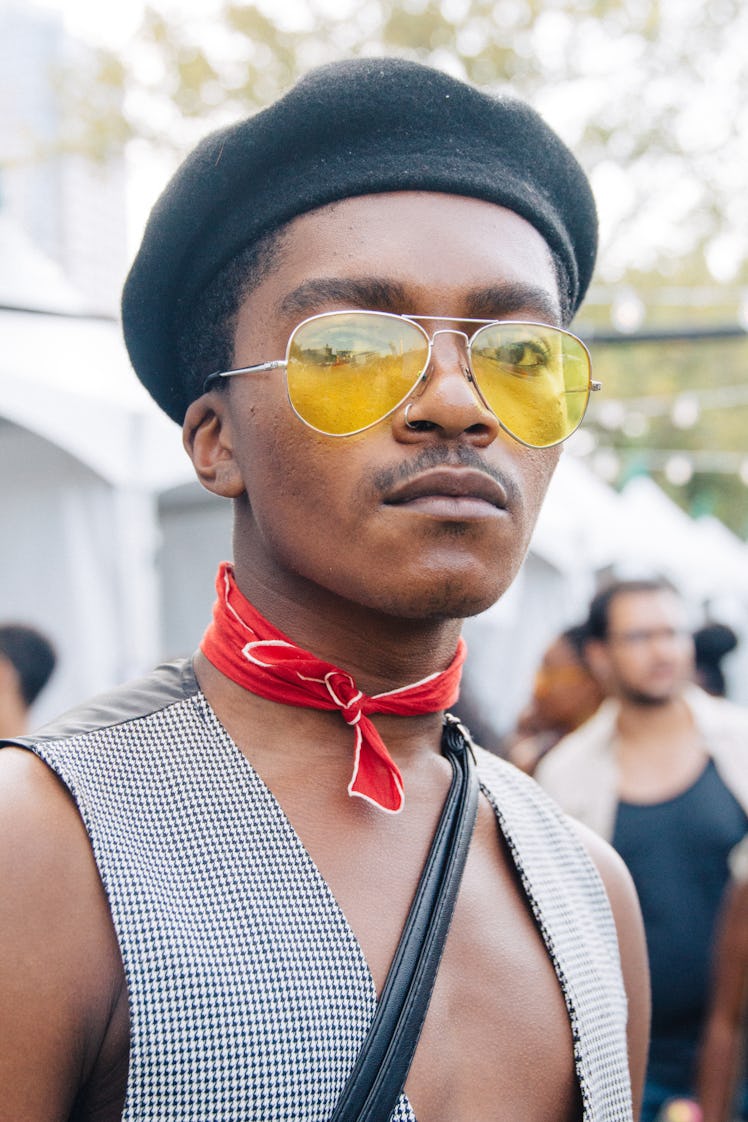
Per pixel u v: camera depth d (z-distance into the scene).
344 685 1.13
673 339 6.68
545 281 1.19
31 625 3.23
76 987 0.93
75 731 1.08
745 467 11.28
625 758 3.08
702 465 15.29
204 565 6.91
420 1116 1.00
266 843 1.04
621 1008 1.25
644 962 1.43
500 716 6.52
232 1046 0.93
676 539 8.95
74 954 0.94
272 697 1.13
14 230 5.93
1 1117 0.89
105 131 11.73
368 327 1.08
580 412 1.21
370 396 1.08
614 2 12.53
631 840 2.93
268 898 1.01
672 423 16.06
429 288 1.10
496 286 1.12
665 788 2.99
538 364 1.15
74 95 11.95
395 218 1.11
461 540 1.07
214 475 1.22
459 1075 1.05
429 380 1.09
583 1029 1.16
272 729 1.13
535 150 1.22
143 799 1.04
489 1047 1.09
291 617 1.17
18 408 4.68
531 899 1.21
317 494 1.09
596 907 1.32
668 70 13.08
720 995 2.46
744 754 3.01
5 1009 0.91
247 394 1.15
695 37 12.94
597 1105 1.14
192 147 1.23
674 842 2.90
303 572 1.11
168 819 1.03
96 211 14.97
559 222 1.26
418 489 1.06
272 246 1.14
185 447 1.27
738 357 16.16
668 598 3.17
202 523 6.90
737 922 2.45
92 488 5.15
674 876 2.87
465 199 1.15
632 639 3.07
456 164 1.13
